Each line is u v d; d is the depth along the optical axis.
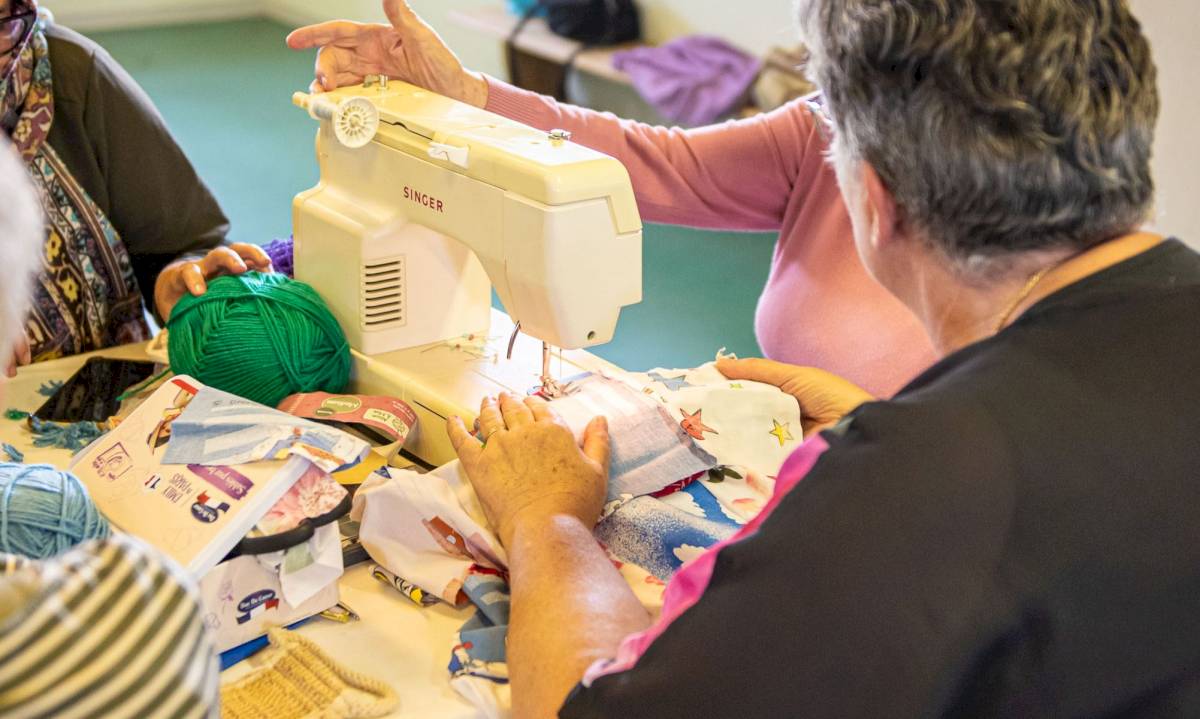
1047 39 0.73
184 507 1.11
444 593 1.15
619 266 1.29
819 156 1.61
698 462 1.24
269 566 1.11
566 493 1.12
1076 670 0.70
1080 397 0.72
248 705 1.02
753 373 1.38
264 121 5.68
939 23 0.75
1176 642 0.71
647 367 3.67
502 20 5.36
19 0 1.58
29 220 0.68
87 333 1.73
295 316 1.44
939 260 0.83
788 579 0.69
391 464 1.38
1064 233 0.77
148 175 1.75
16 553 1.00
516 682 0.94
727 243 4.66
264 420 1.19
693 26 4.94
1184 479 0.71
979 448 0.71
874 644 0.67
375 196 1.48
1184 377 0.73
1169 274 0.77
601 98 5.31
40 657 0.59
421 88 1.56
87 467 1.21
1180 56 2.19
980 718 0.71
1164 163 2.27
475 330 1.61
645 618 0.97
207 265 1.57
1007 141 0.74
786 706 0.68
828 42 0.82
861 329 1.53
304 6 7.40
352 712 1.01
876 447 0.72
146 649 0.63
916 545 0.69
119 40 6.99
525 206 1.25
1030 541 0.69
